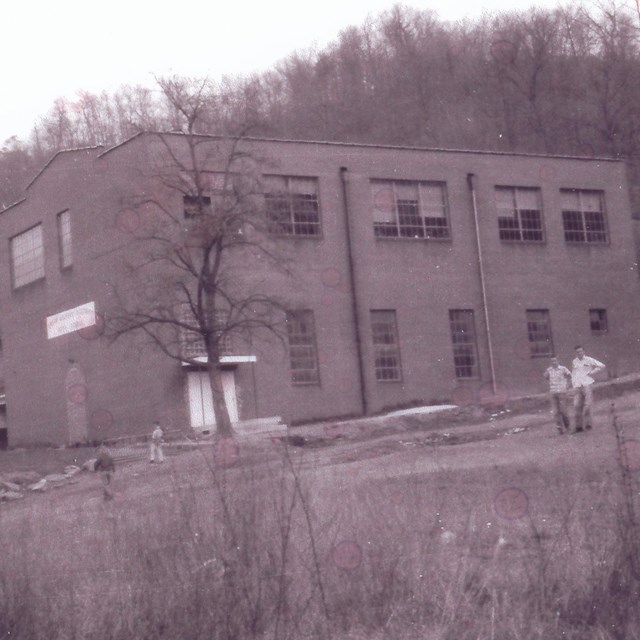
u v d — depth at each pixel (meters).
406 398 45.53
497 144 72.50
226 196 37.38
